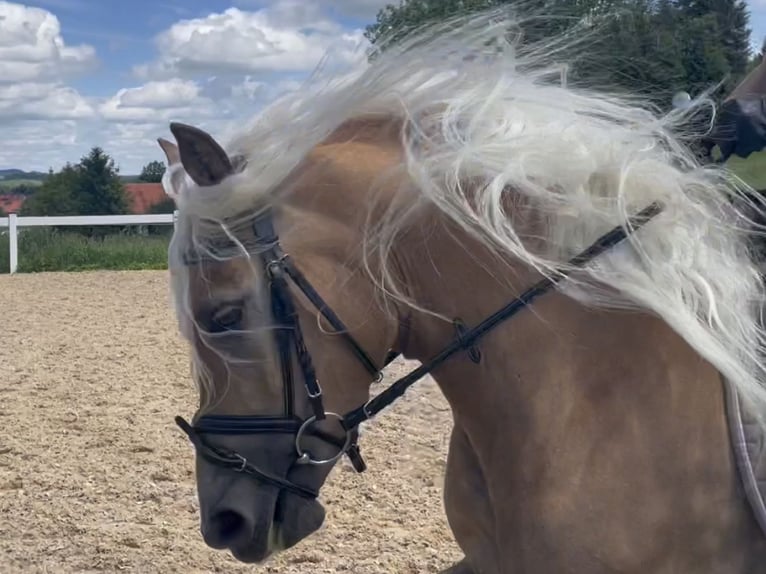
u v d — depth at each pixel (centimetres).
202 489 230
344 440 234
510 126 230
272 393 225
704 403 225
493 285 230
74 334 1033
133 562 442
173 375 827
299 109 240
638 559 219
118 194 3086
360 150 235
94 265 1698
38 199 3052
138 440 630
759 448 225
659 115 253
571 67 252
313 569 434
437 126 234
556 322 228
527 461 224
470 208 226
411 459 589
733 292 228
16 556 448
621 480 219
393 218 229
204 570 435
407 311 236
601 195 230
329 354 228
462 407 237
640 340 225
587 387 225
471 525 246
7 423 674
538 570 221
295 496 232
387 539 465
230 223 223
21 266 1675
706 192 235
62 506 514
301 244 226
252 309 221
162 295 1334
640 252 225
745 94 271
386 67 243
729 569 227
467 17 247
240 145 239
